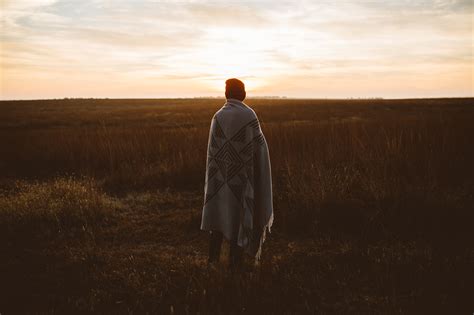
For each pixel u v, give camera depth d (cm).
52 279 382
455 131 962
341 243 462
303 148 887
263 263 384
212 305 309
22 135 1641
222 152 382
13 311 320
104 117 3738
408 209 524
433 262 369
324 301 324
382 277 349
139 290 351
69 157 1068
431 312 296
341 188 604
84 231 535
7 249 470
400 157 732
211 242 405
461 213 507
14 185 846
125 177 850
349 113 3688
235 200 379
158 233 535
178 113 4284
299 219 532
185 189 779
